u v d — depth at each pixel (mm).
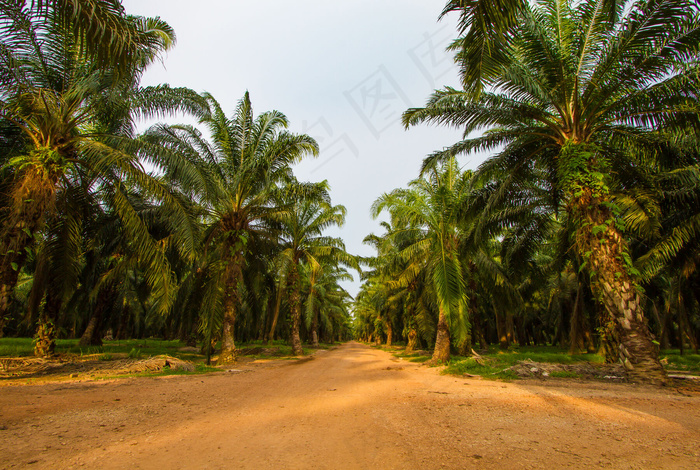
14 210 8148
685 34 7648
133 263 15758
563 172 9250
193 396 6320
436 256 13359
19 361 10945
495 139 10875
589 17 8602
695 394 6566
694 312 20391
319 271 22609
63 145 9023
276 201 15867
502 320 27109
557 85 9227
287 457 3162
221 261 13977
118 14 4688
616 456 3160
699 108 8297
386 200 15117
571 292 21047
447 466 2936
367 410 5227
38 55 8914
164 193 10305
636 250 15477
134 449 3318
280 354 22391
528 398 6094
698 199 11375
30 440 3480
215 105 14492
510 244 17672
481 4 3838
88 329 20094
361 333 94188
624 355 8320
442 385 8102
